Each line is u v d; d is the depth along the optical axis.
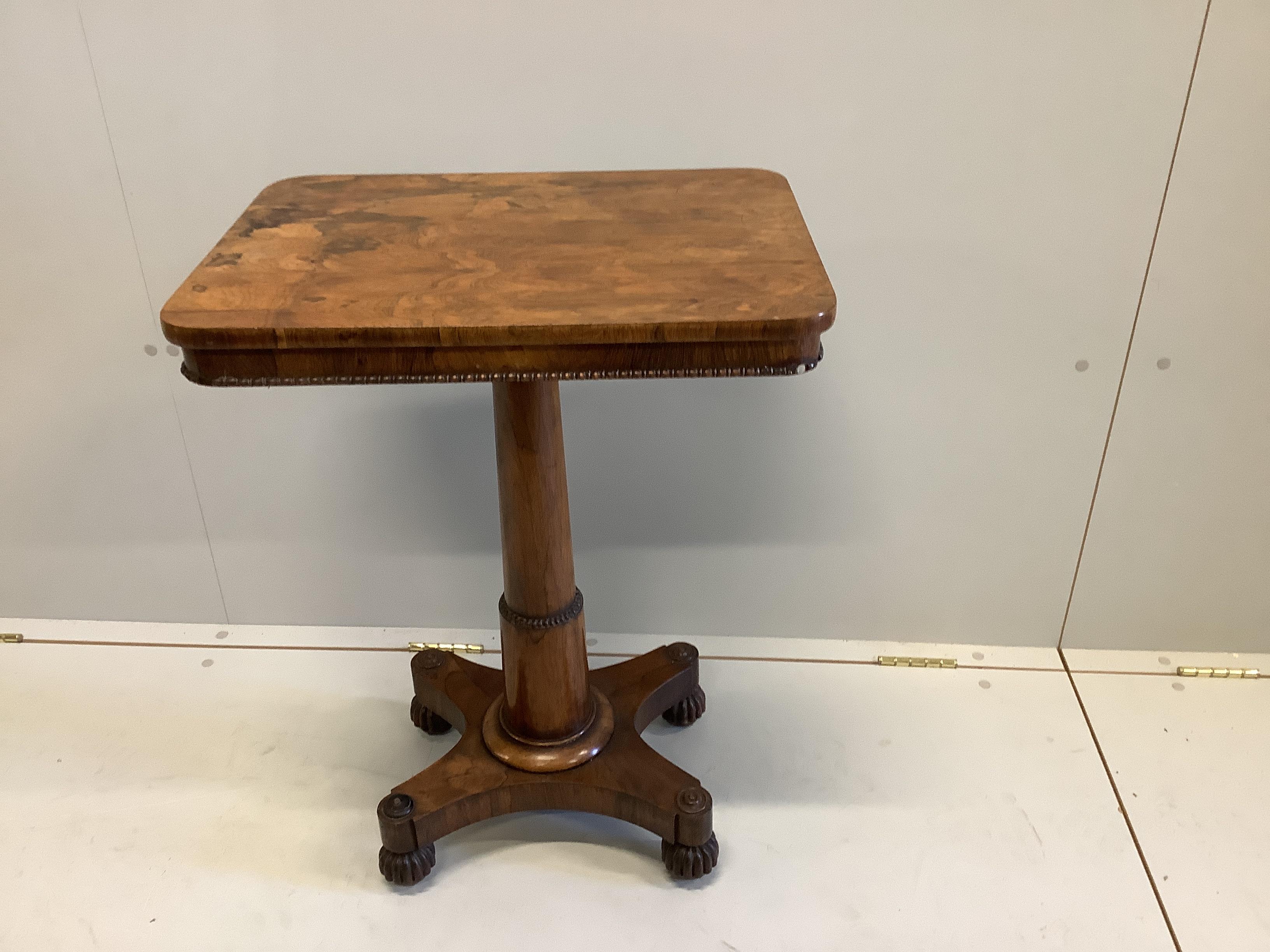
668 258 0.81
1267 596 1.41
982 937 1.06
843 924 1.07
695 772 1.27
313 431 1.35
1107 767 1.27
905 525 1.39
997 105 1.11
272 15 1.09
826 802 1.22
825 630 1.49
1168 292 1.20
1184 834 1.18
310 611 1.51
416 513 1.41
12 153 1.17
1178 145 1.12
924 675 1.43
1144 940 1.06
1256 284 1.19
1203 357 1.24
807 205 1.17
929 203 1.17
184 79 1.13
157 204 1.20
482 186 1.00
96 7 1.09
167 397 1.33
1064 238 1.18
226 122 1.15
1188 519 1.36
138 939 1.06
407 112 1.14
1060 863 1.14
